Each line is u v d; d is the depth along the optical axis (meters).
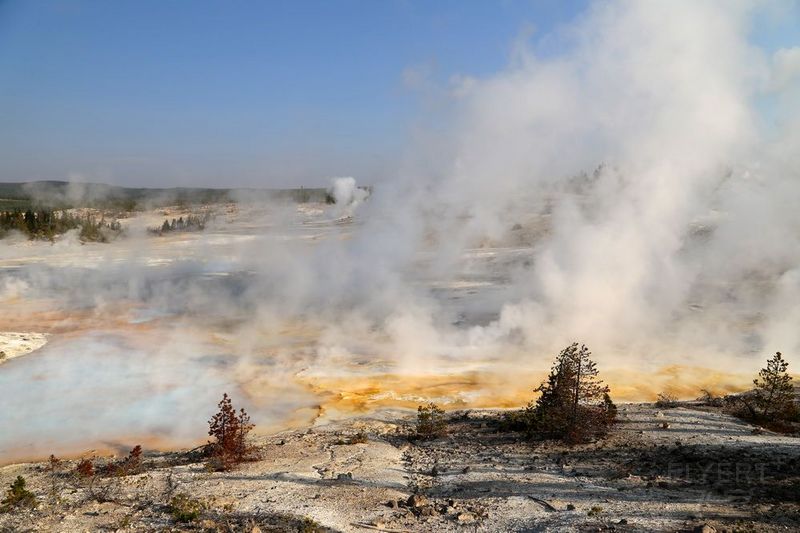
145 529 12.31
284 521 12.70
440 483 15.82
